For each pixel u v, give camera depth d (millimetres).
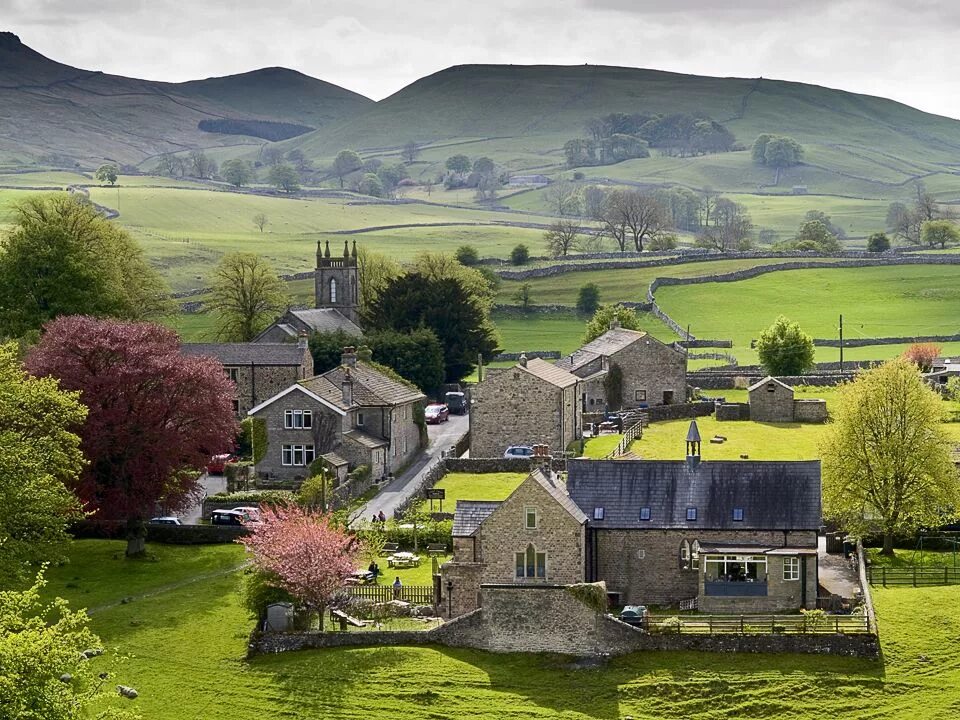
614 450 147500
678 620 95000
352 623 98312
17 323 161750
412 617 99875
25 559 102938
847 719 87125
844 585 102562
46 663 71438
